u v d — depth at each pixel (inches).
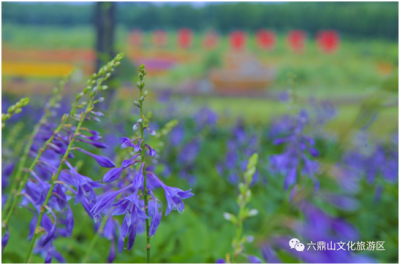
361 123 54.9
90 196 59.9
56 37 1219.9
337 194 55.6
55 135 65.6
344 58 1232.2
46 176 75.0
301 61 1249.4
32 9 1235.2
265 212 163.6
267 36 1342.3
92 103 63.5
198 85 999.0
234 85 1071.0
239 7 1352.1
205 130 241.3
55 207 64.5
